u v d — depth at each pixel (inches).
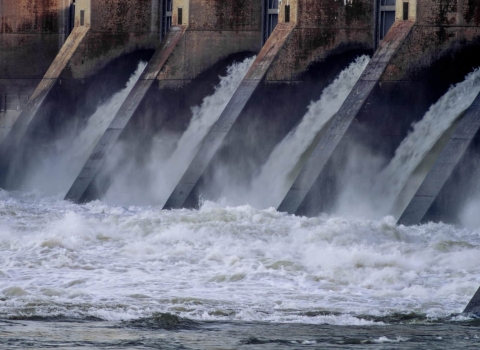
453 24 3272.6
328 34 3631.9
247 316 1727.4
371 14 3624.5
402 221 2839.6
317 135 3560.5
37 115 4249.5
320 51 3631.9
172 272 2145.7
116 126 3828.7
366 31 3627.0
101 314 1727.4
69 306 1800.0
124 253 2362.2
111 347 1453.0
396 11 3336.6
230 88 3941.9
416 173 3213.6
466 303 1839.3
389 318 1711.4
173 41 3956.7
